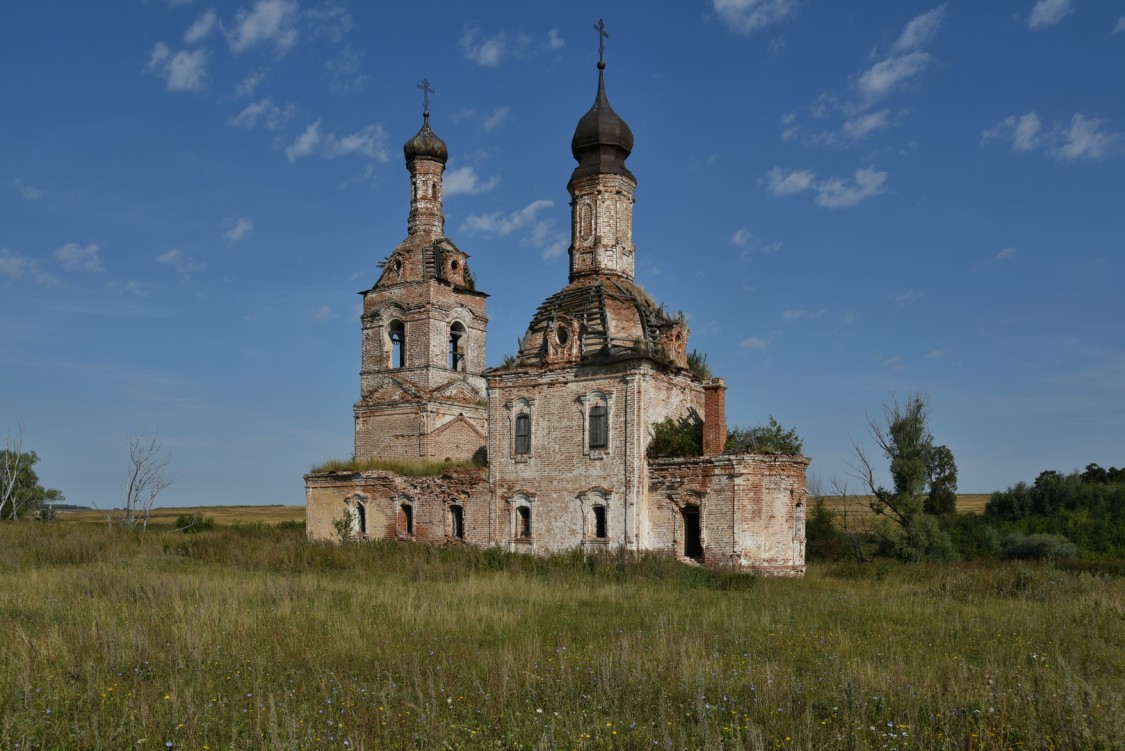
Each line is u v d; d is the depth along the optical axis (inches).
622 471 1750.7
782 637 848.9
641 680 621.0
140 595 1090.7
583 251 2000.5
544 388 1872.5
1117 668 728.3
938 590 1272.1
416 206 2581.2
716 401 1738.4
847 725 520.1
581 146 2016.5
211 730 527.8
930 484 3186.5
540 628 914.1
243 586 1181.1
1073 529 2812.5
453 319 2519.7
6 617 912.3
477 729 526.9
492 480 1918.1
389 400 2463.1
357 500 2166.6
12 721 521.7
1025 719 528.7
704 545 1674.5
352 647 764.6
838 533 2470.5
